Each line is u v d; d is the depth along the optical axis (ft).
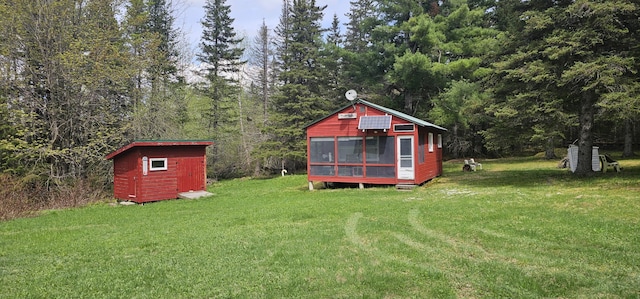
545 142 84.99
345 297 15.10
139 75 73.31
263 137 99.60
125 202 51.49
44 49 59.57
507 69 50.47
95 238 27.63
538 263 18.07
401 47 90.22
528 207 31.09
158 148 51.62
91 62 61.36
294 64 97.71
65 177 60.85
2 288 17.48
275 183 74.23
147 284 17.35
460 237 23.24
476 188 45.78
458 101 79.97
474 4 98.48
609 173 50.65
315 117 97.14
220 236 25.99
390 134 52.24
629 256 18.19
